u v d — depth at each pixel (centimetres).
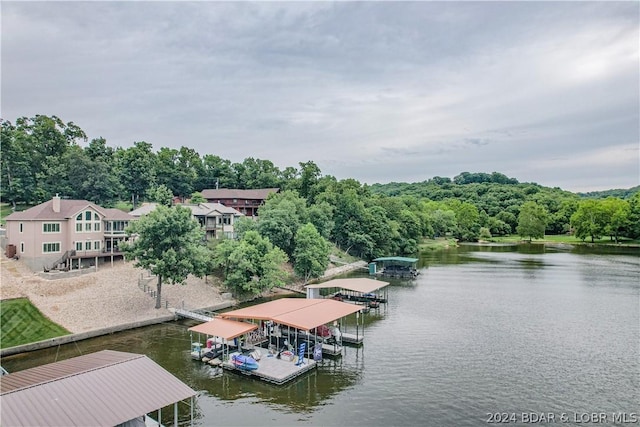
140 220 5362
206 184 14725
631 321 5244
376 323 5212
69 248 6162
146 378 2584
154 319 5094
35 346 4141
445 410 3033
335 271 9131
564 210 19062
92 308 5078
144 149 13238
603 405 3105
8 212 8631
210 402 3170
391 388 3397
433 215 16788
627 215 15412
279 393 3316
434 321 5288
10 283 5162
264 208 9469
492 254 12644
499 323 5178
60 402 2223
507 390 3344
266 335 4531
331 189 12862
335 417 2941
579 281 7975
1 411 2069
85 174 9769
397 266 9150
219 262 6378
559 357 4031
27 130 10588
